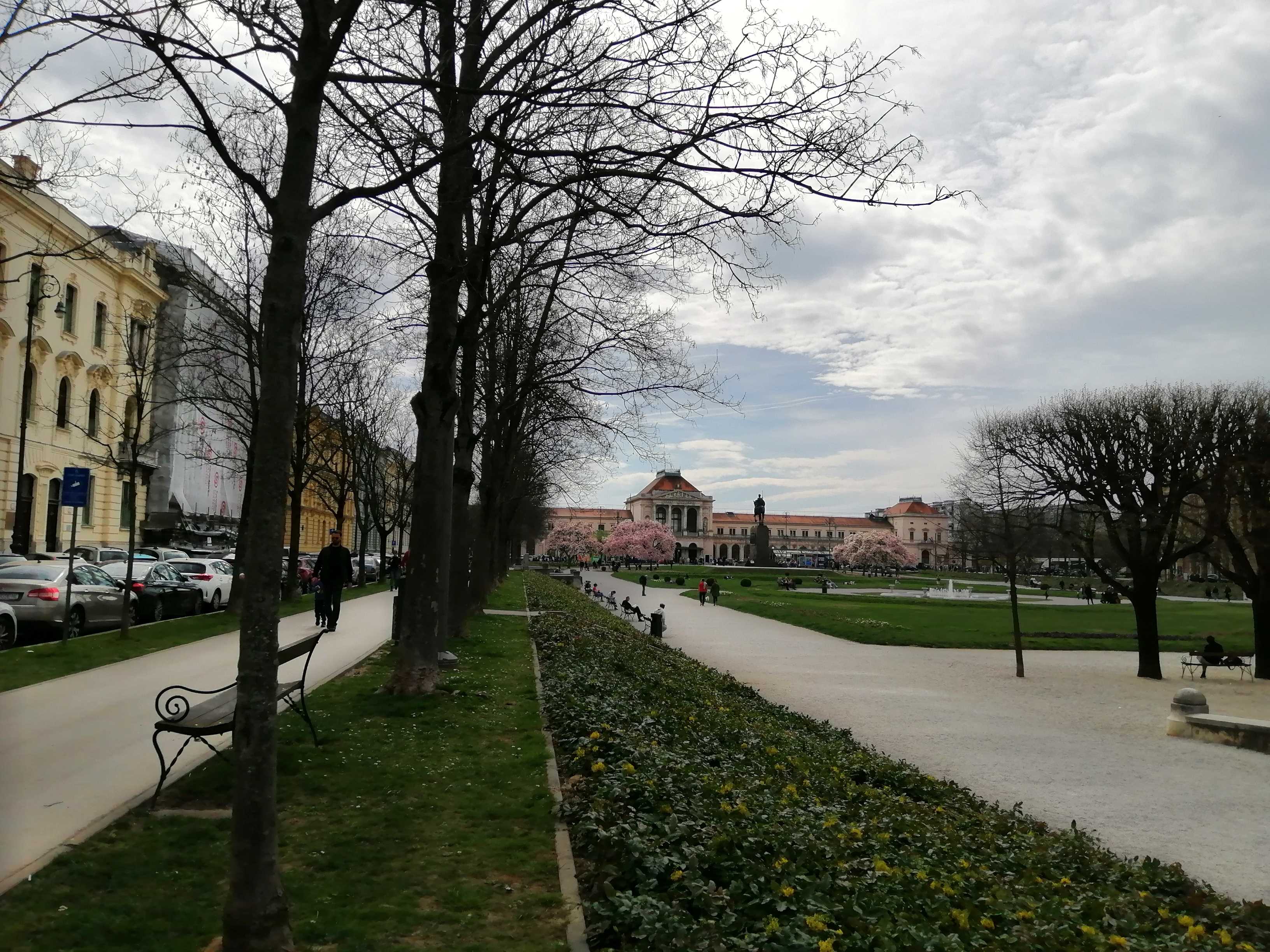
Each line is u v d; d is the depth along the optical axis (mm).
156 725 6777
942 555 172250
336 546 20938
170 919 4723
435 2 8398
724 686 17219
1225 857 9000
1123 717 17984
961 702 19141
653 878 4965
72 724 9805
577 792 6945
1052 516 29719
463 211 12172
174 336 26688
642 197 9266
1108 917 5656
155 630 18984
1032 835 8438
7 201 32906
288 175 4562
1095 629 39125
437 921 4867
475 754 8695
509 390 24203
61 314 39500
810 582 90500
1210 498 25906
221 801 6957
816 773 9562
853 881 5422
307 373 27250
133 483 17578
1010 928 5059
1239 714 19359
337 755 8461
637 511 189125
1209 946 5262
